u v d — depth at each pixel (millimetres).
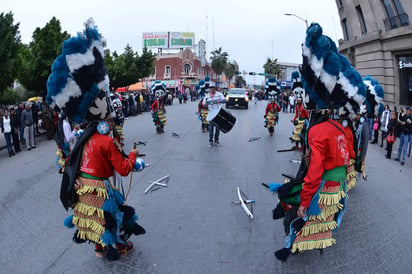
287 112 23719
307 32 2988
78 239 3354
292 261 3535
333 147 2957
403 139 8320
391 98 17500
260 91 47688
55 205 5469
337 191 3074
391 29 17078
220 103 9969
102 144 3039
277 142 10516
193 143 10430
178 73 58531
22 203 5625
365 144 5363
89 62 2961
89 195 3090
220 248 3836
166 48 60375
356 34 20531
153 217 4734
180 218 4688
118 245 3527
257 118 18047
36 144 12422
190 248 3846
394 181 6617
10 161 9484
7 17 12352
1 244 4105
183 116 19578
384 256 3637
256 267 3434
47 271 3453
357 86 3539
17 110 11711
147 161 8047
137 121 17719
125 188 6012
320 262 3512
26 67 13680
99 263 3570
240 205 5125
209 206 5117
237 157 8383
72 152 3182
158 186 6105
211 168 7328
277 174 6828
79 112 3035
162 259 3619
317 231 3104
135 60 30531
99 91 3055
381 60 17938
